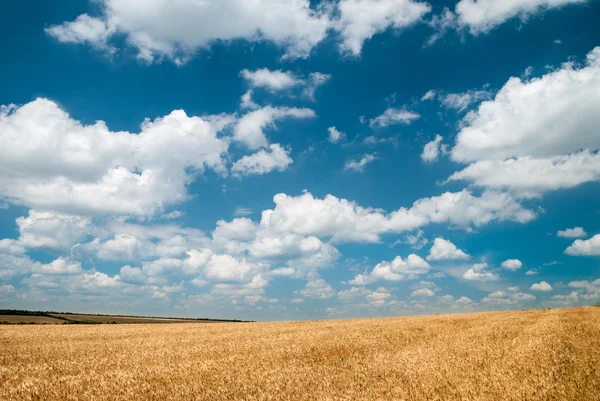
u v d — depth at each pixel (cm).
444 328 3353
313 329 3656
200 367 1703
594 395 1113
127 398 1219
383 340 2603
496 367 1511
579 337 2475
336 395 1189
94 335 3572
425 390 1197
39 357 2138
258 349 2280
